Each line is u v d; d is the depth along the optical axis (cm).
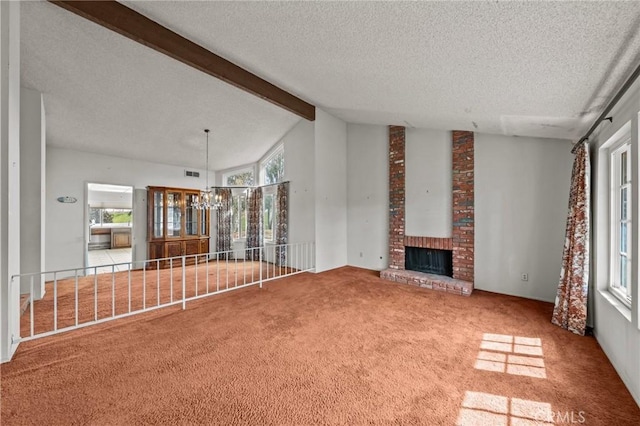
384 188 578
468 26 178
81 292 434
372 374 213
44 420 164
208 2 241
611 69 185
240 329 294
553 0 137
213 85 436
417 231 520
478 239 445
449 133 484
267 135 637
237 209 812
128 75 388
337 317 327
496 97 274
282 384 200
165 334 281
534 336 277
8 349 226
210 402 181
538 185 394
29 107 389
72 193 577
